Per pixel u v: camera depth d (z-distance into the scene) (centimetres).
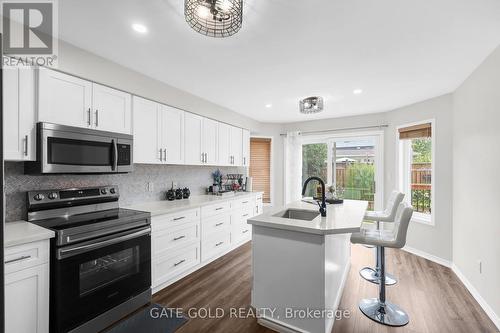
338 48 209
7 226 179
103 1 151
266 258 197
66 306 170
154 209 257
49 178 216
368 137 449
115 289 202
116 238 202
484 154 230
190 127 331
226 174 460
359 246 404
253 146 528
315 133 502
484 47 207
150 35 191
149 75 270
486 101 226
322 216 213
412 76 269
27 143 178
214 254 333
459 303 233
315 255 176
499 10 156
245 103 380
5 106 168
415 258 349
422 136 361
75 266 175
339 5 153
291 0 148
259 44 203
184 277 284
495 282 208
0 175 114
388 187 418
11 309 148
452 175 316
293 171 518
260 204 461
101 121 227
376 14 162
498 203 206
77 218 209
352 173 464
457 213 299
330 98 349
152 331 189
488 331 194
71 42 202
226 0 138
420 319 208
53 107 192
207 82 292
